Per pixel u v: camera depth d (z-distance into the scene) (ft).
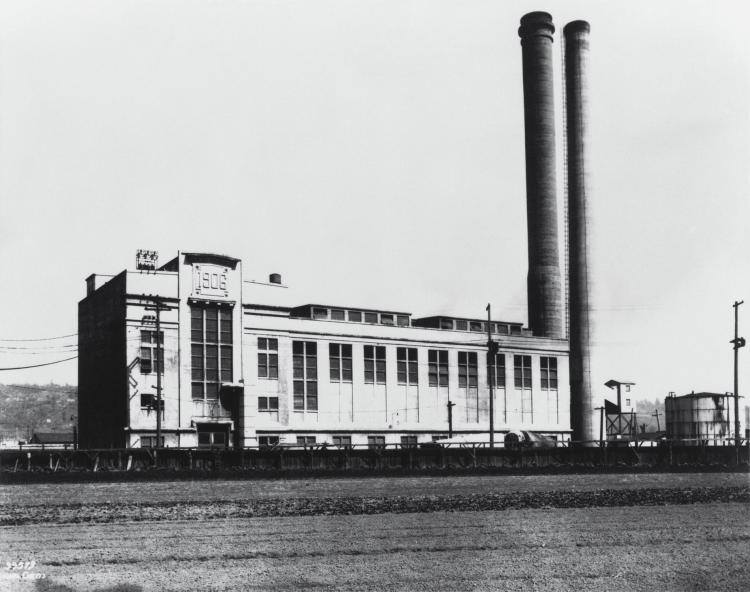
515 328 294.05
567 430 288.71
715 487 131.95
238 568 62.95
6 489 120.88
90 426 231.71
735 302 237.25
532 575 61.82
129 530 80.02
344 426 239.71
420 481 141.49
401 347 254.88
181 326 213.66
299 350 235.61
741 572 63.41
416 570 62.85
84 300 241.76
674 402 282.77
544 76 312.09
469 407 266.36
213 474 147.23
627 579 61.00
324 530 80.43
